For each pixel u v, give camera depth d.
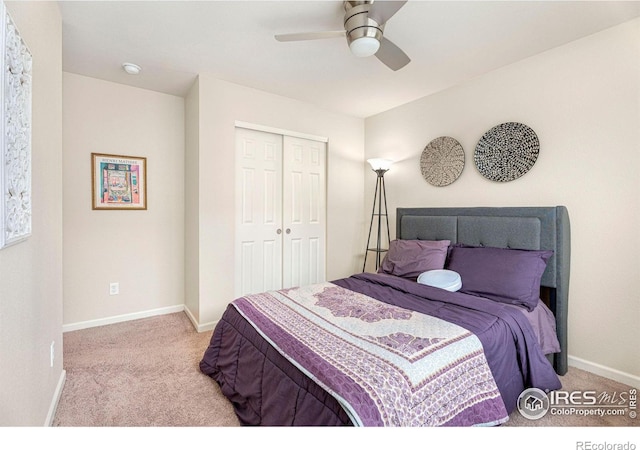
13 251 1.10
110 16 1.92
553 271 2.15
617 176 1.97
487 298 2.14
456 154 2.90
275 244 3.38
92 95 2.82
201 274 2.81
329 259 3.74
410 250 2.82
